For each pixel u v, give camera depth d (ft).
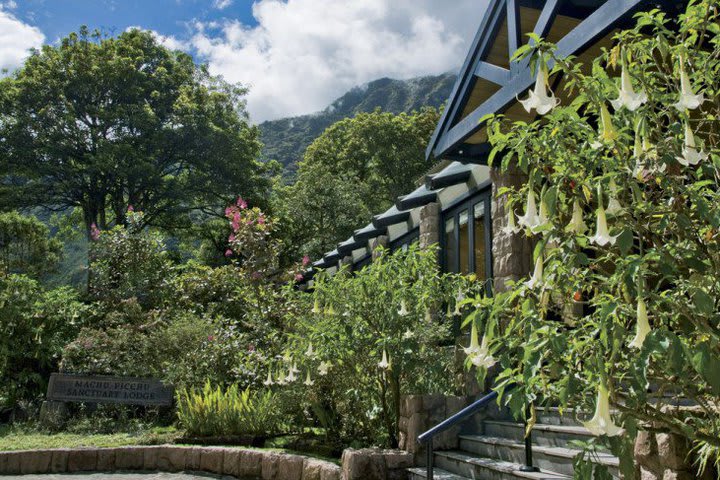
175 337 37.29
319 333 23.71
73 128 100.37
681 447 11.17
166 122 108.47
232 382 34.86
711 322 9.41
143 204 109.50
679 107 9.11
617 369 10.78
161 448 26.94
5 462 26.13
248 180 111.14
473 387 23.91
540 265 10.14
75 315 44.34
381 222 43.19
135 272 49.73
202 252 123.44
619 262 9.11
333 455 24.86
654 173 9.84
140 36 112.68
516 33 21.84
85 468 26.63
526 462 17.95
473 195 34.04
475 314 10.93
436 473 20.68
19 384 40.81
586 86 9.92
